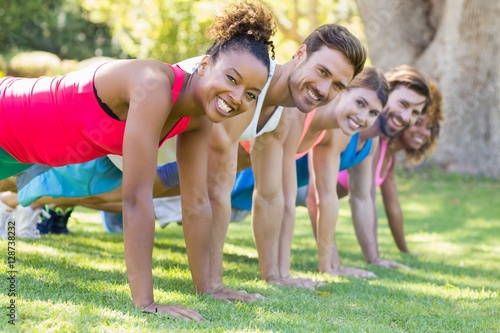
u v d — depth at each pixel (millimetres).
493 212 10586
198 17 20094
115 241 5773
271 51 3668
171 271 4312
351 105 4547
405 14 14289
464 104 13930
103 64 3271
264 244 4355
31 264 3971
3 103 3432
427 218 9883
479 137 14008
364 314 3641
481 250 7492
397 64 14258
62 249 4809
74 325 2740
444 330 3434
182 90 3223
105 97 3221
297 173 5812
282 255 4570
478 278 5535
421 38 14383
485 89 13945
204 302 3451
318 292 4141
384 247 7215
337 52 3773
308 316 3396
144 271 3111
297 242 7141
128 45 21672
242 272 4727
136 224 3078
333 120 4625
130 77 3129
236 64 3080
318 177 4984
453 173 13750
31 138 3441
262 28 3166
